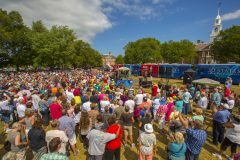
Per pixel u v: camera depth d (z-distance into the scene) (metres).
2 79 20.61
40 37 47.66
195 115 6.25
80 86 14.20
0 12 44.72
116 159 5.00
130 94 10.16
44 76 27.00
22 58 49.16
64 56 50.53
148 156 4.78
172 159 4.40
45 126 8.52
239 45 44.00
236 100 11.59
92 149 4.52
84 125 6.08
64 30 52.56
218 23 89.94
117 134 4.79
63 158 3.20
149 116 6.15
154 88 13.73
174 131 6.21
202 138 4.49
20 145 4.42
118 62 131.62
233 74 27.42
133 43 79.38
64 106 6.84
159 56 67.81
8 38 42.81
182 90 13.34
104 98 9.24
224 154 6.54
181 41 69.50
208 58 74.00
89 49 89.81
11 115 8.23
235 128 5.73
